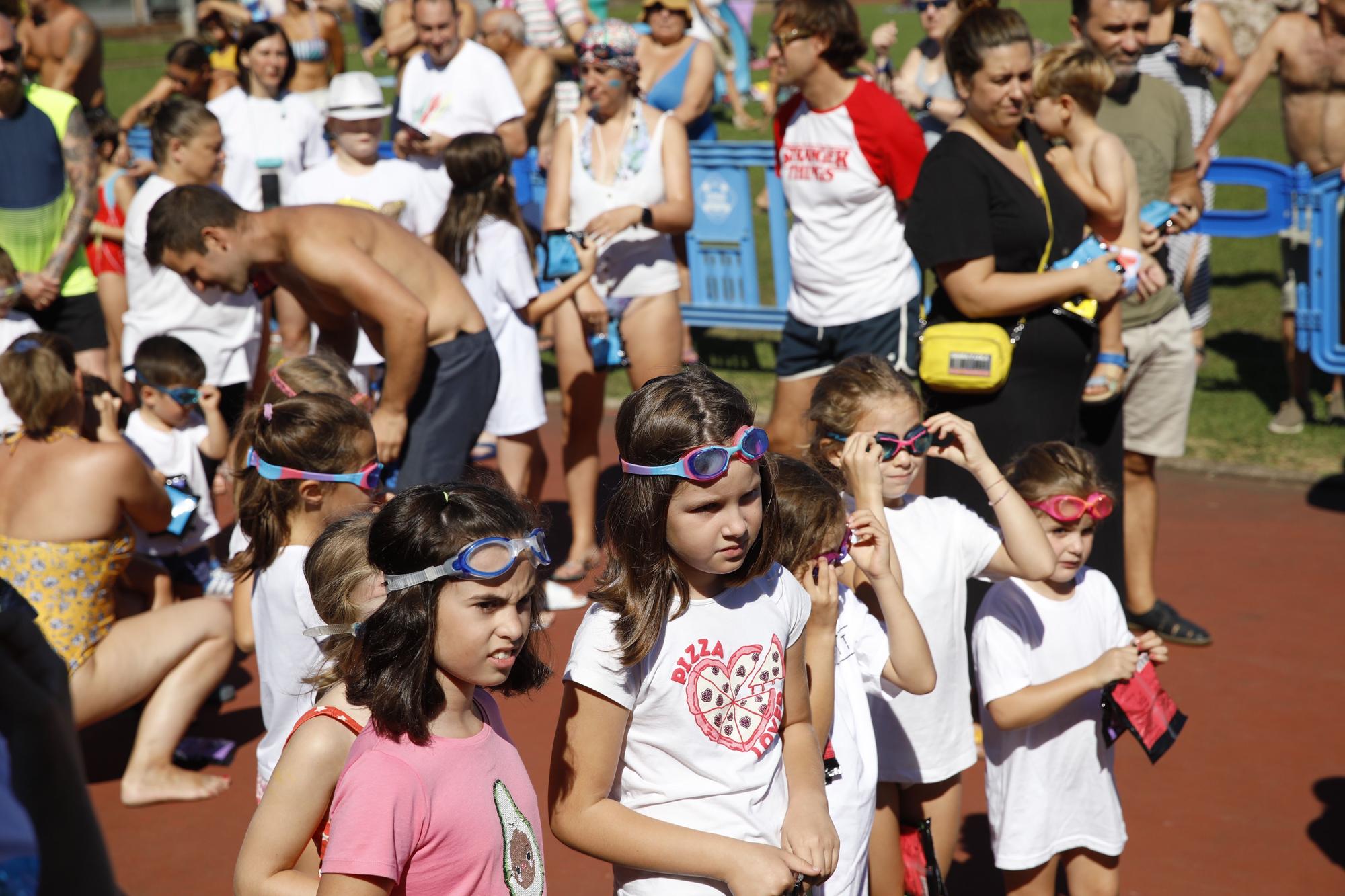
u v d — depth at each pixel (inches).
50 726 47.2
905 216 195.9
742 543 88.2
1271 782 171.2
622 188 241.0
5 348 246.5
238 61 333.4
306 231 174.2
